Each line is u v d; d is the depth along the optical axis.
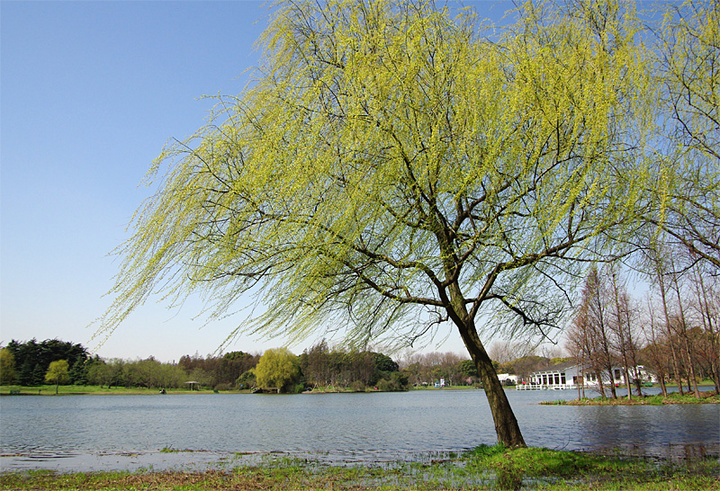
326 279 8.40
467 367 102.88
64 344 86.81
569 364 78.12
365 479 9.82
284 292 8.13
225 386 96.44
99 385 84.19
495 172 7.55
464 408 40.03
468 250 8.08
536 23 8.52
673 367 41.28
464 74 8.04
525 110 7.75
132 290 7.97
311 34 8.84
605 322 36.72
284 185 7.42
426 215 7.99
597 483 8.40
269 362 83.12
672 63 8.30
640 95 7.68
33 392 80.19
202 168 8.20
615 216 7.69
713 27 8.16
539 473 9.38
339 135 7.63
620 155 7.73
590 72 7.72
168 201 8.11
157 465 12.90
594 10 8.35
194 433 22.25
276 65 8.88
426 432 21.00
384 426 24.19
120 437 21.06
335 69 8.25
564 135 7.73
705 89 8.19
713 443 14.22
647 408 30.06
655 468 9.93
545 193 7.50
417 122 7.85
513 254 7.97
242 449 16.34
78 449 17.08
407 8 8.78
